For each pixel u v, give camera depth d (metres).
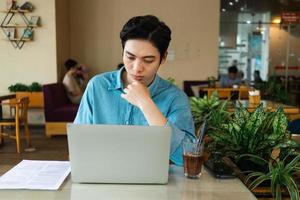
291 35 8.52
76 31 6.80
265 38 8.57
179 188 1.05
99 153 1.01
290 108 3.30
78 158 1.02
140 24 1.08
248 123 1.59
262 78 8.51
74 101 5.78
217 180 1.14
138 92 1.13
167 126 1.00
